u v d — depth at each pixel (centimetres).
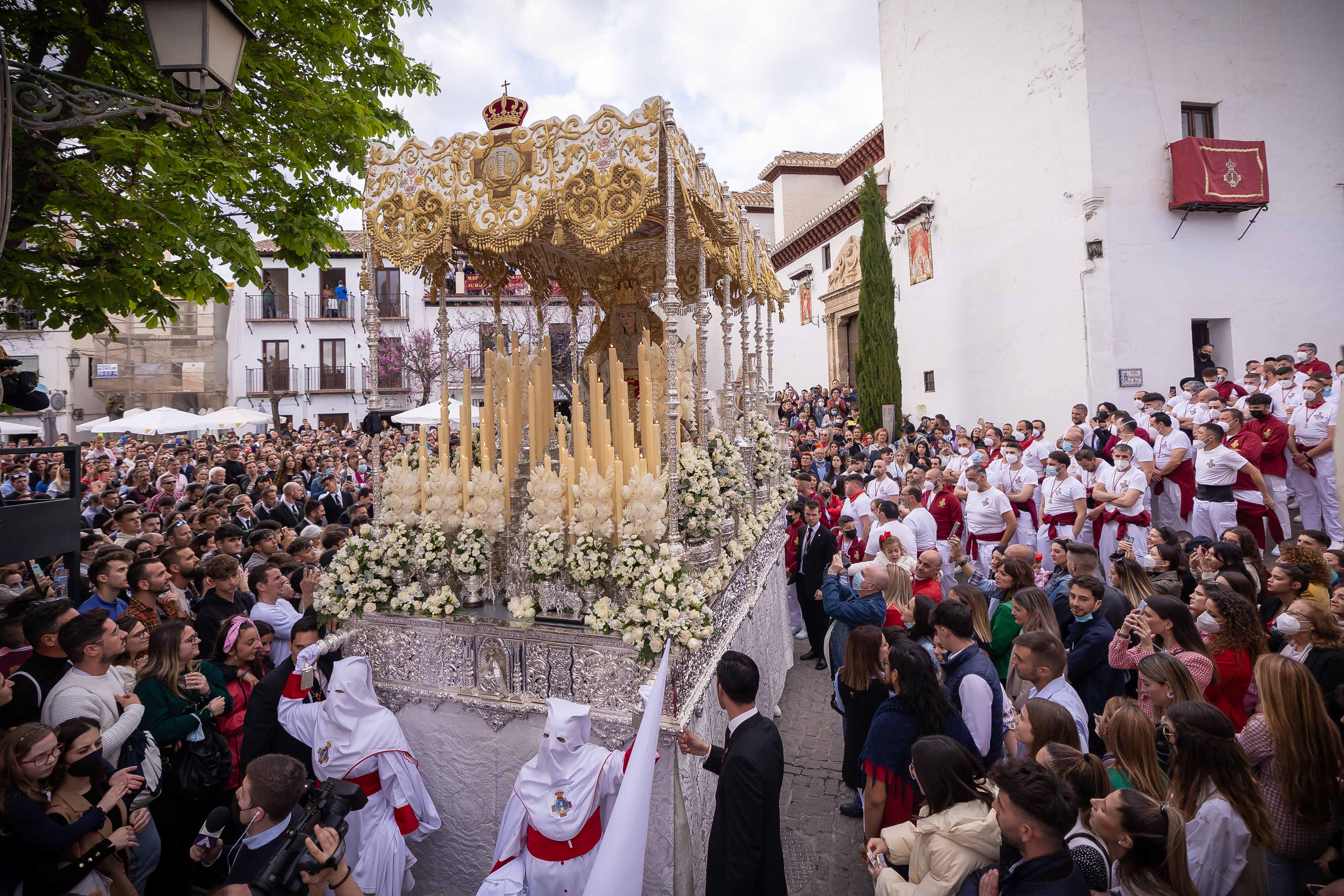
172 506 839
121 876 294
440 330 452
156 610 439
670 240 370
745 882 265
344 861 280
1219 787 260
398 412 1261
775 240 3192
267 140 614
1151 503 943
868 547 708
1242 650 371
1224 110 1305
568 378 1504
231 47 336
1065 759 277
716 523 418
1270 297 1308
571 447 478
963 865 254
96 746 283
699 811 358
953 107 1673
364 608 385
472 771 369
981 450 1144
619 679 341
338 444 1986
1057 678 360
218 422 1650
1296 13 1329
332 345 3197
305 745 363
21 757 261
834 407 2105
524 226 377
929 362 1798
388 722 354
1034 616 411
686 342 579
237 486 837
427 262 448
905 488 770
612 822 240
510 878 301
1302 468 861
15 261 470
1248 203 1257
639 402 523
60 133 454
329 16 643
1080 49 1286
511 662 362
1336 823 282
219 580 473
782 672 697
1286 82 1324
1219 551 486
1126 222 1274
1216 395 946
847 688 393
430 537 386
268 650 433
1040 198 1396
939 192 1736
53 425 607
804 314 2814
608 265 577
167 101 495
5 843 261
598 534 361
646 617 331
